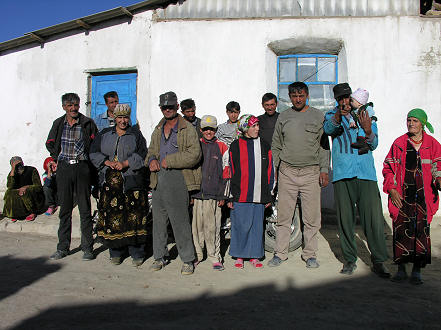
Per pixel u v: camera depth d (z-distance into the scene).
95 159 4.68
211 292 3.75
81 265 4.71
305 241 4.68
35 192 7.19
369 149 4.24
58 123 5.01
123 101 8.02
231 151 4.73
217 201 4.71
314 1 7.33
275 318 3.09
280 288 3.85
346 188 4.32
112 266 4.68
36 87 8.45
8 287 3.83
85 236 4.95
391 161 4.17
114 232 4.57
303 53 7.49
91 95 8.22
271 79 7.42
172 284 4.00
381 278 4.17
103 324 2.98
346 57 7.24
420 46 7.12
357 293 3.67
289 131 4.62
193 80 7.55
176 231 4.38
